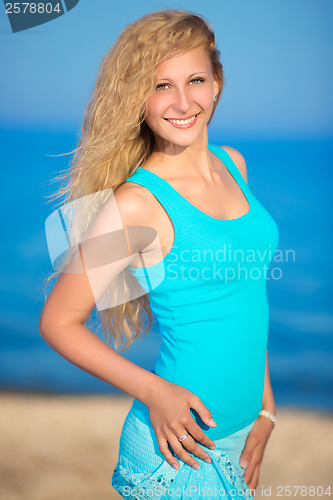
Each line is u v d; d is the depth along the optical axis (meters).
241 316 1.95
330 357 8.54
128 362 1.83
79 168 2.06
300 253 13.96
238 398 1.98
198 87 1.91
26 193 19.59
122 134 1.97
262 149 24.44
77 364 1.81
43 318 1.83
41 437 4.97
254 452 2.09
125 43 1.94
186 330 1.92
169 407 1.79
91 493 4.03
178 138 1.92
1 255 14.13
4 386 6.86
